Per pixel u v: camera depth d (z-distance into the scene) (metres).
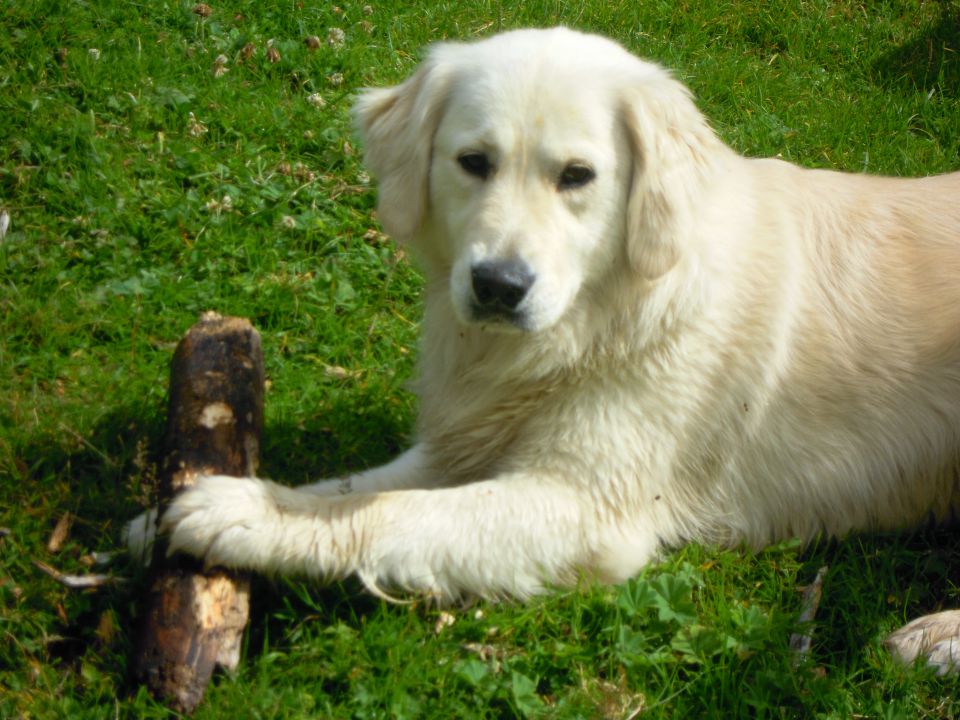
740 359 1.76
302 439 1.86
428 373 1.82
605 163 1.70
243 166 2.14
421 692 1.62
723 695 1.63
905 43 2.85
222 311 1.97
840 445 1.79
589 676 1.64
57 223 2.03
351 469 1.85
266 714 1.58
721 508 1.80
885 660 1.67
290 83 2.34
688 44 2.71
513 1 2.71
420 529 1.68
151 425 1.83
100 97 2.20
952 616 1.70
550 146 1.68
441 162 1.73
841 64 2.80
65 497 1.74
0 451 1.78
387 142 1.77
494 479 1.76
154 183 2.10
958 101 2.62
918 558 1.78
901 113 2.53
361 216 2.13
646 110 1.71
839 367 1.79
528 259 1.66
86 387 1.87
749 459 1.79
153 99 2.21
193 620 1.60
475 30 2.56
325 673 1.62
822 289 1.80
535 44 1.72
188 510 1.63
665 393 1.74
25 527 1.71
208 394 1.70
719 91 2.50
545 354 1.74
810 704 1.63
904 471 1.80
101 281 1.98
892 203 1.84
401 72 2.39
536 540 1.71
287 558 1.65
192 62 2.30
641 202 1.71
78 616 1.66
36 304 1.92
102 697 1.60
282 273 2.04
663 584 1.69
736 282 1.76
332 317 1.98
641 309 1.73
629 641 1.66
